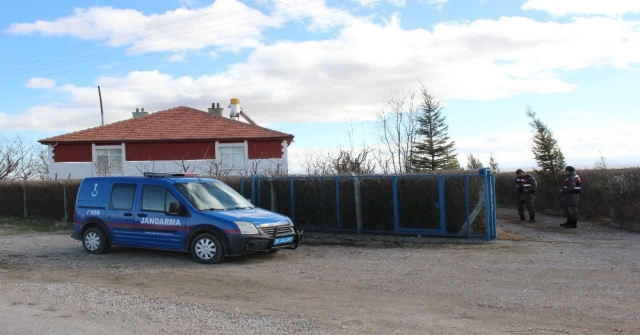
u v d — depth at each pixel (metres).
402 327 6.09
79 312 6.91
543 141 20.22
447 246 12.77
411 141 29.64
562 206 19.42
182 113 30.98
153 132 28.64
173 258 11.55
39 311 6.99
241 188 16.69
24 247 13.95
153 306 7.20
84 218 12.48
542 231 15.13
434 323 6.27
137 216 11.71
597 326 6.05
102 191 12.37
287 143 28.97
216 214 10.87
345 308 7.05
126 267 10.62
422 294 7.83
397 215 14.25
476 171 13.84
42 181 21.92
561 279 8.64
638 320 6.27
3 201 22.77
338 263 10.66
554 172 20.00
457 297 7.59
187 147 28.09
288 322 6.32
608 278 8.67
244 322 6.34
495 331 5.90
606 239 13.45
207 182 12.25
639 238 13.62
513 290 7.93
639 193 15.53
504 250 11.84
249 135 28.50
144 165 27.53
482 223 13.52
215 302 7.47
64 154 27.64
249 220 10.84
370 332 5.88
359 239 14.20
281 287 8.44
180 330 6.03
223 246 10.63
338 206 15.11
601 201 17.19
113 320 6.50
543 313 6.64
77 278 9.59
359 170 20.34
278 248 11.24
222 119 30.53
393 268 9.97
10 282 9.23
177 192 11.37
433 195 13.89
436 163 34.53
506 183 24.83
